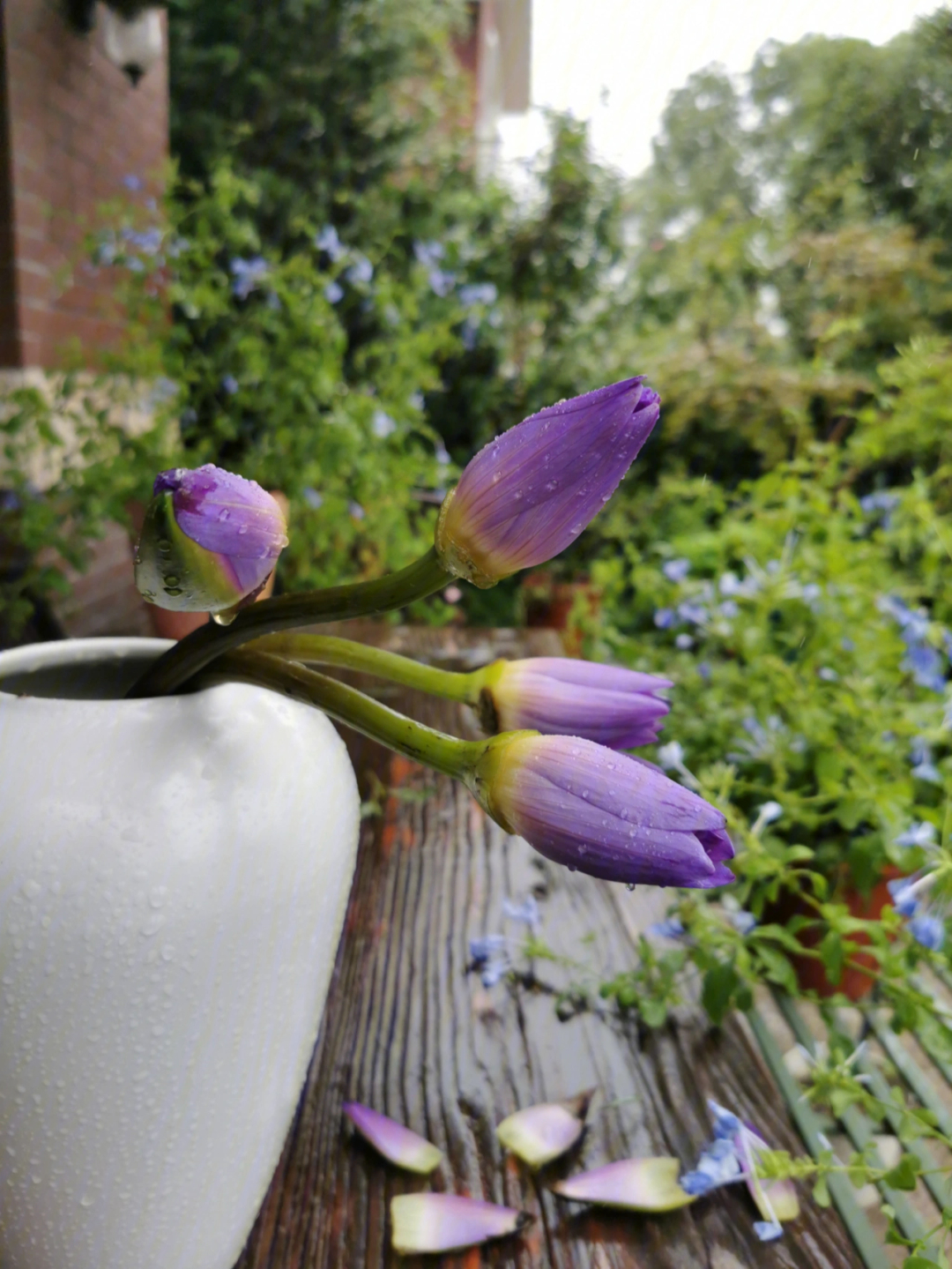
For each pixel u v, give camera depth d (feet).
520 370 9.53
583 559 7.64
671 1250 1.41
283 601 1.08
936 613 3.72
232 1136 1.15
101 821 0.99
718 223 8.43
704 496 5.45
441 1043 1.76
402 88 11.69
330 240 4.88
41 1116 1.02
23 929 0.96
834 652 3.42
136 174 6.51
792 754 2.94
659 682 1.14
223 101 10.41
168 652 1.14
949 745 3.04
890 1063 2.27
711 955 1.92
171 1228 1.15
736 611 3.65
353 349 6.52
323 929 1.17
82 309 5.55
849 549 3.78
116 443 4.45
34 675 1.30
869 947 2.12
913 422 4.56
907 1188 1.57
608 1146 1.58
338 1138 1.55
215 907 1.01
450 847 2.42
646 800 0.98
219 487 0.89
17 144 4.71
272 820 1.06
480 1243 1.38
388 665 1.16
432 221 9.79
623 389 0.95
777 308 7.95
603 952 2.06
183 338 4.54
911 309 6.57
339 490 4.57
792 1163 1.51
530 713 1.12
